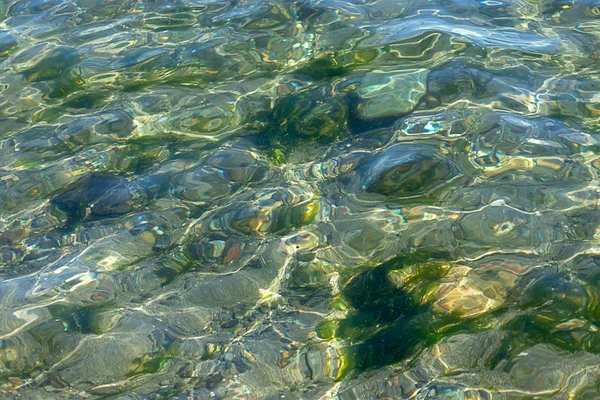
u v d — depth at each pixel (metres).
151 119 3.19
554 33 3.40
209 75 3.36
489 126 2.98
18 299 2.67
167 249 2.78
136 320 2.61
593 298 2.52
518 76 3.18
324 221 2.79
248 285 2.67
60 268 2.75
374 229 2.75
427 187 2.83
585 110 3.02
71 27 3.74
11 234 2.85
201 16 3.71
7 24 3.81
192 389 2.48
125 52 3.53
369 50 3.37
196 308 2.63
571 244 2.64
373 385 2.44
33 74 3.46
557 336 2.46
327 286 2.65
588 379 2.38
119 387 2.49
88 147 3.11
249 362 2.51
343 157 2.96
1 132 3.21
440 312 2.54
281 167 2.96
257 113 3.16
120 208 2.89
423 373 2.44
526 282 2.57
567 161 2.86
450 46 3.34
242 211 2.85
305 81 3.26
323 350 2.52
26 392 2.50
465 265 2.63
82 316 2.63
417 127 3.01
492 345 2.46
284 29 3.55
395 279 2.62
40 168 3.04
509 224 2.71
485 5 3.60
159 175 2.98
